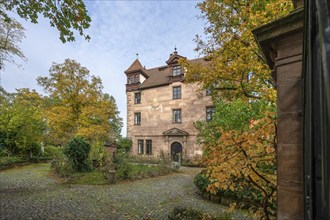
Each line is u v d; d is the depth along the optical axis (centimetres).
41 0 447
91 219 534
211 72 822
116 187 973
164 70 2578
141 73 2516
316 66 112
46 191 840
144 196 807
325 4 84
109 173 1082
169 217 482
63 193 814
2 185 926
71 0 452
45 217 532
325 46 81
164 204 695
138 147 2398
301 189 168
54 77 1953
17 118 1697
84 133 1794
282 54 194
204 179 806
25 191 823
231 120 771
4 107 1750
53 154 2183
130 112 2495
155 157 2091
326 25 82
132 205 677
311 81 117
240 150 301
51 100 2436
